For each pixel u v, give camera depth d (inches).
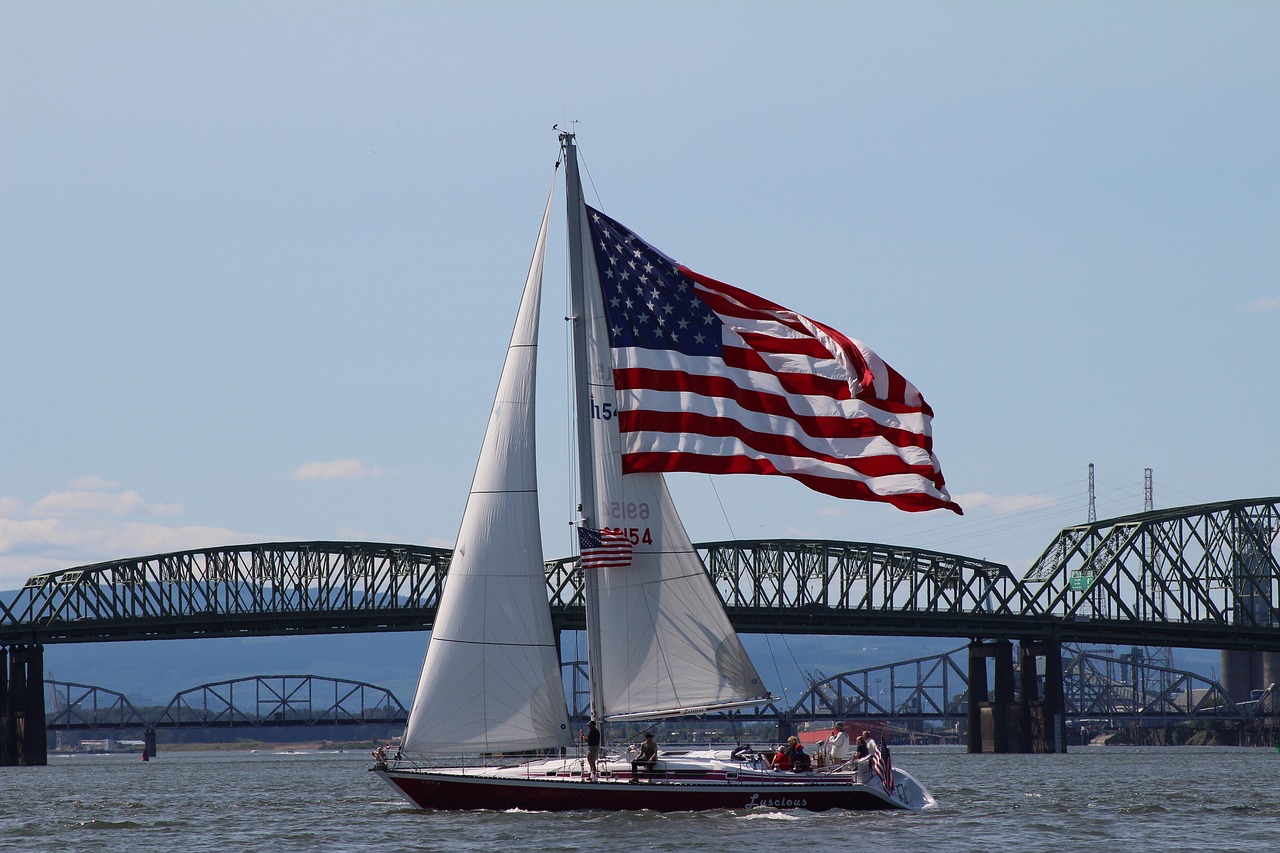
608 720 7253.9
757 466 7057.1
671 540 7229.3
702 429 7091.5
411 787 7755.9
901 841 7126.0
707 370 7126.0
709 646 7263.8
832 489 7066.9
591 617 7229.3
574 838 7052.2
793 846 6815.9
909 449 7096.5
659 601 7229.3
